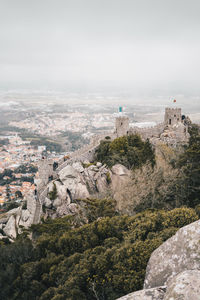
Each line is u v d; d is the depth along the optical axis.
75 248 26.39
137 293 10.89
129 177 47.41
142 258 19.36
